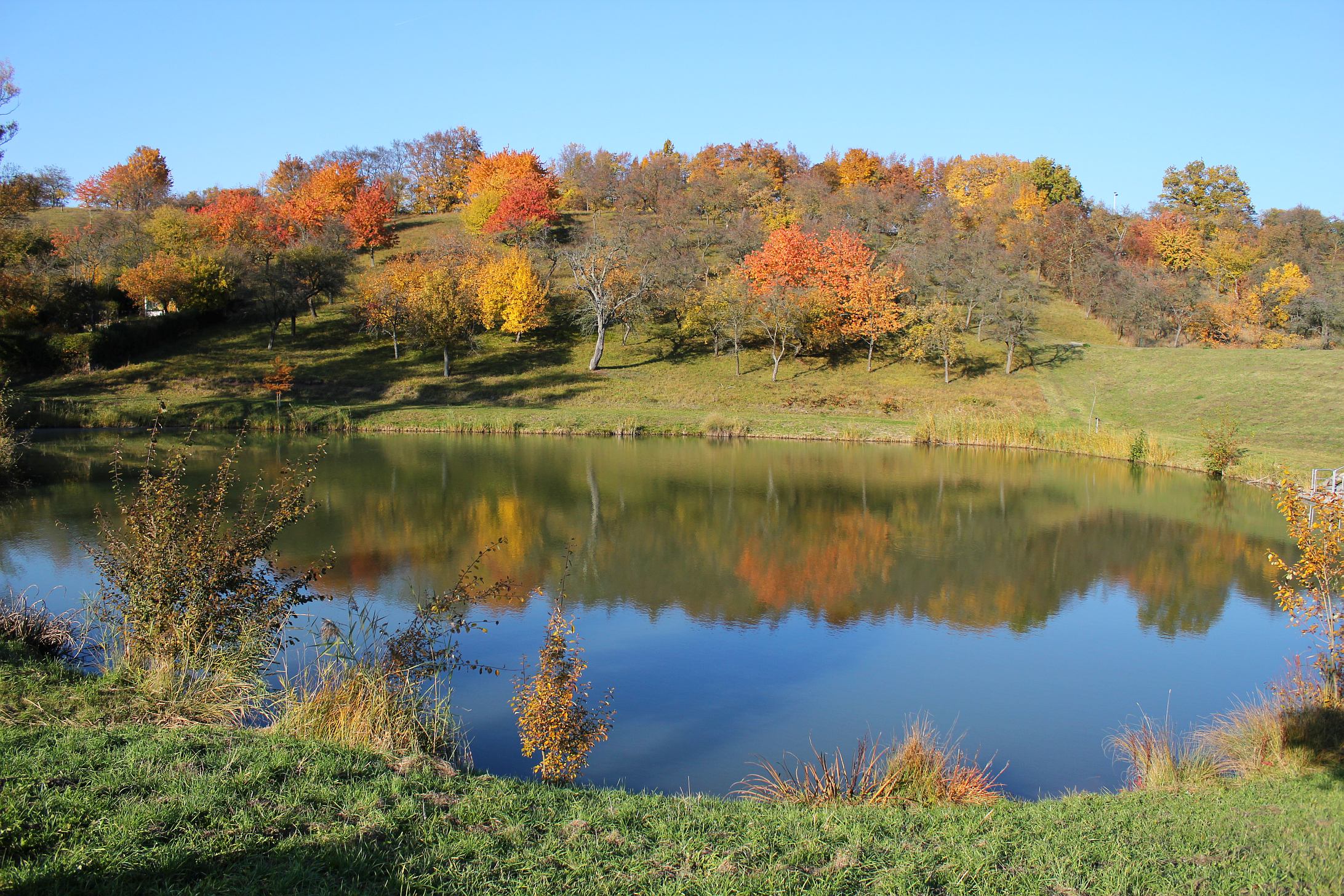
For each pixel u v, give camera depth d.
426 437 44.69
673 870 5.75
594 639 15.50
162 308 67.50
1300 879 5.89
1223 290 77.81
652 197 100.94
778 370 61.72
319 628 14.61
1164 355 58.53
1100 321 74.69
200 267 62.84
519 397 54.81
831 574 20.33
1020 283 64.25
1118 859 6.17
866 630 16.41
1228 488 32.69
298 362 58.22
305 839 5.71
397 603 16.73
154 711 8.75
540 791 7.42
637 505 27.92
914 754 9.15
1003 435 45.47
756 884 5.51
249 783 6.55
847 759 10.65
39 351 51.78
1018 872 5.95
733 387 57.91
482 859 5.68
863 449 43.44
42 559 18.44
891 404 53.72
